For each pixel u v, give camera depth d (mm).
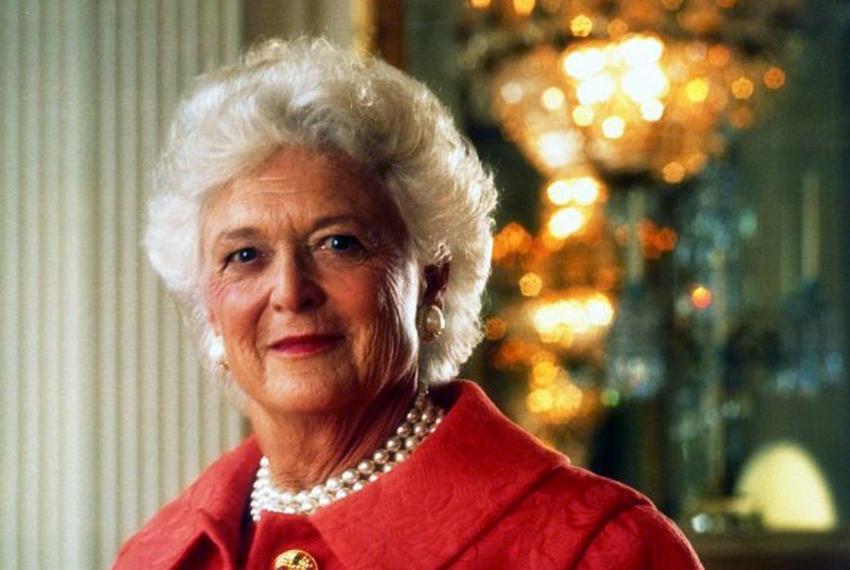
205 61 4332
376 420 2285
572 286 11969
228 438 4254
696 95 9648
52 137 4324
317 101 2168
